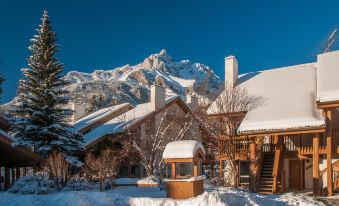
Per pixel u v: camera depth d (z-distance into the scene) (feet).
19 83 110.42
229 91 111.86
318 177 91.40
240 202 66.18
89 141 119.44
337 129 97.81
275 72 117.70
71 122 153.48
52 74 108.47
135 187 93.56
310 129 91.81
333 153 98.58
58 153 95.91
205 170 132.46
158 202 66.90
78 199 69.62
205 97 164.96
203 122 124.98
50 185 85.66
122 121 127.65
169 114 129.08
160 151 112.57
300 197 76.38
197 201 64.69
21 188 83.10
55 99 108.06
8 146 88.48
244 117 104.27
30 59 110.42
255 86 113.70
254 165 98.07
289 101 102.58
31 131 103.96
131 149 113.50
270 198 73.00
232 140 102.73
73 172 106.22
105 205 67.87
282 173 97.55
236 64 121.70
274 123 97.30
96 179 98.37
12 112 107.04
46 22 112.78
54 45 111.55
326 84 94.17
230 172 107.14
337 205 74.38
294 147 104.83
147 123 121.80
